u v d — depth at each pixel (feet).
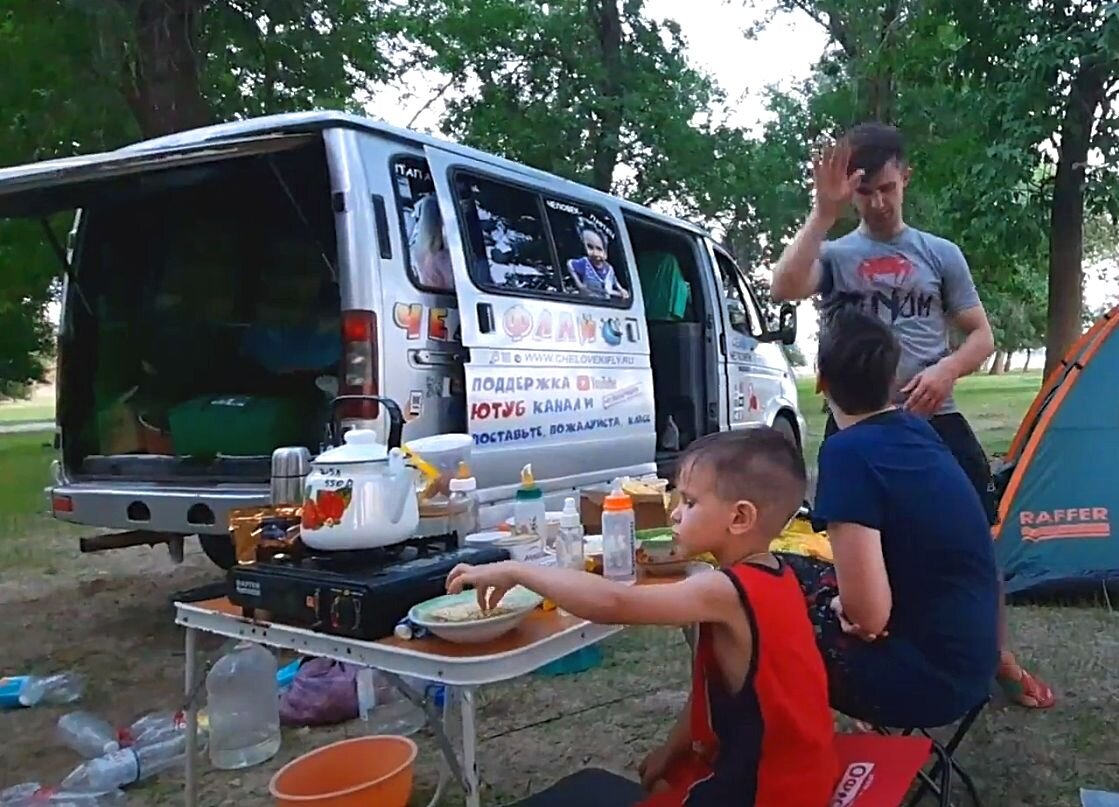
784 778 5.55
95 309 15.02
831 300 10.07
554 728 10.96
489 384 13.69
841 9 50.34
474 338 13.48
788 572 6.09
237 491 12.80
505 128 51.65
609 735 10.75
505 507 13.71
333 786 8.39
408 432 12.53
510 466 14.05
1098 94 28.07
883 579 6.75
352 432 7.00
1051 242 29.89
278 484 10.94
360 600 6.08
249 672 10.98
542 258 15.34
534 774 9.79
